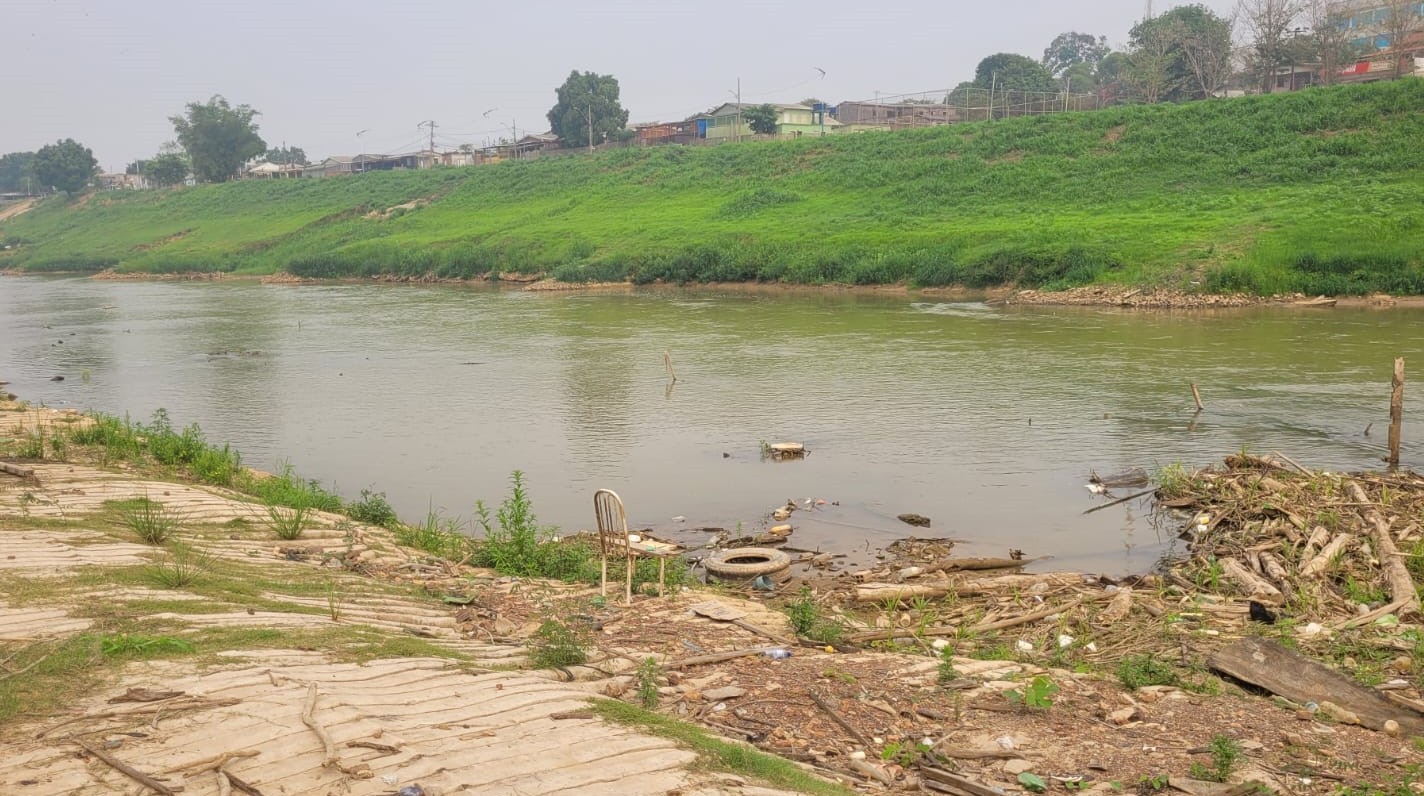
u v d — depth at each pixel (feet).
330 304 152.35
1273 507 40.37
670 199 217.56
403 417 68.18
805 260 157.38
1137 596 32.45
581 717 19.49
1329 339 90.63
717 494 48.60
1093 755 19.19
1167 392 69.56
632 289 164.14
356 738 17.60
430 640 25.22
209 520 38.50
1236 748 19.17
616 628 27.45
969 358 85.76
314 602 28.32
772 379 78.18
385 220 248.52
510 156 346.13
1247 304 115.75
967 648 27.40
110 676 20.30
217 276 226.79
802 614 27.96
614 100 331.77
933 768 18.60
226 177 368.68
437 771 16.62
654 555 37.06
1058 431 59.31
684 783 16.71
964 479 50.14
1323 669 23.22
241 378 85.51
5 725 17.81
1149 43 256.93
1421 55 228.02
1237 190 154.92
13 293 191.42
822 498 47.47
